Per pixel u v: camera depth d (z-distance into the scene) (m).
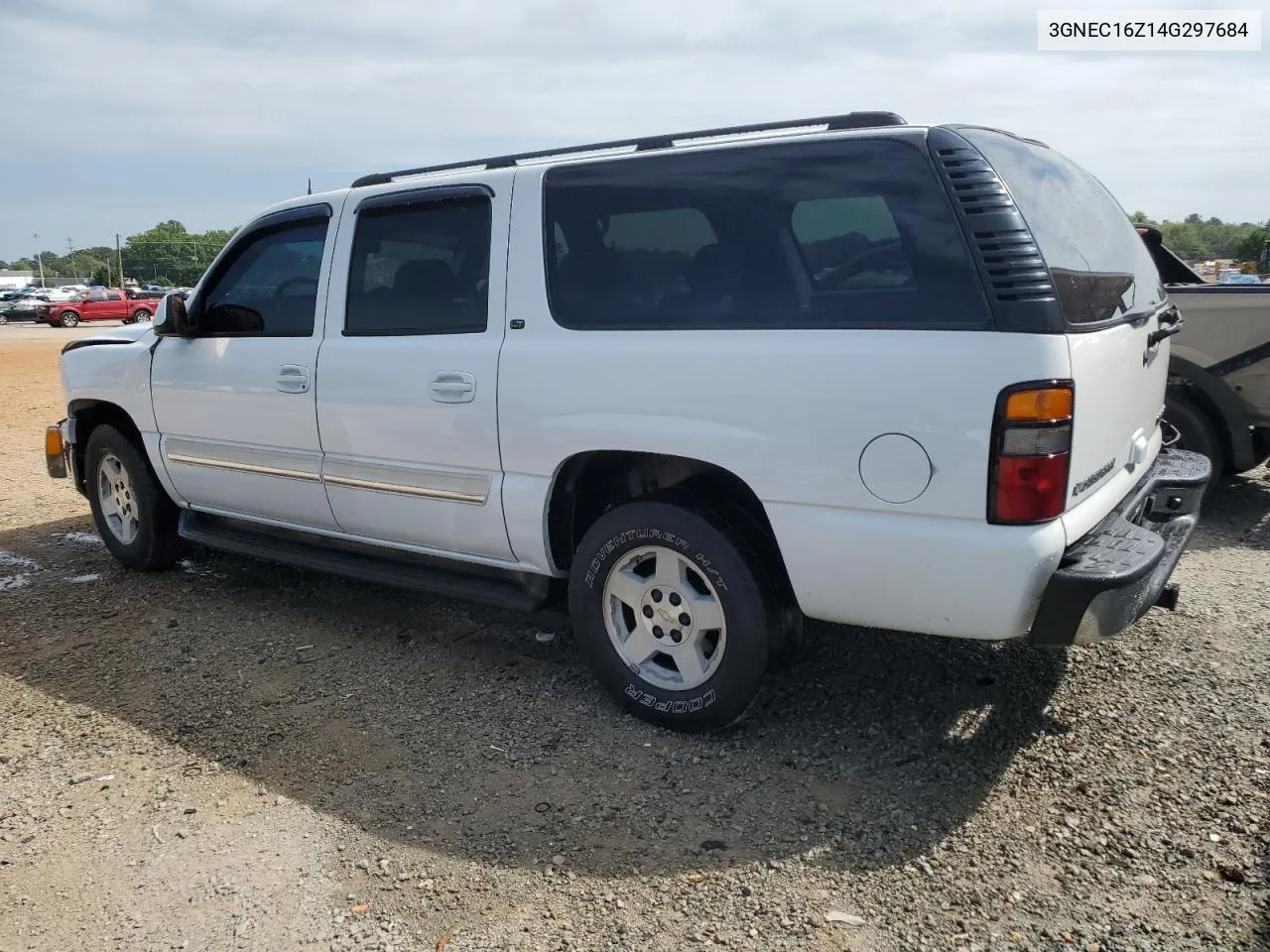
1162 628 4.22
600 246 3.42
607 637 3.52
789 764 3.23
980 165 2.81
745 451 3.04
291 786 3.20
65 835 2.97
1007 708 3.55
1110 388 3.02
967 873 2.65
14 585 5.30
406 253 3.93
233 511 4.80
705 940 2.44
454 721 3.61
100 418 5.54
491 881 2.69
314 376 4.14
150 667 4.18
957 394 2.70
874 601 2.95
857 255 2.93
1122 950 2.35
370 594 5.00
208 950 2.46
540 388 3.44
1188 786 3.01
